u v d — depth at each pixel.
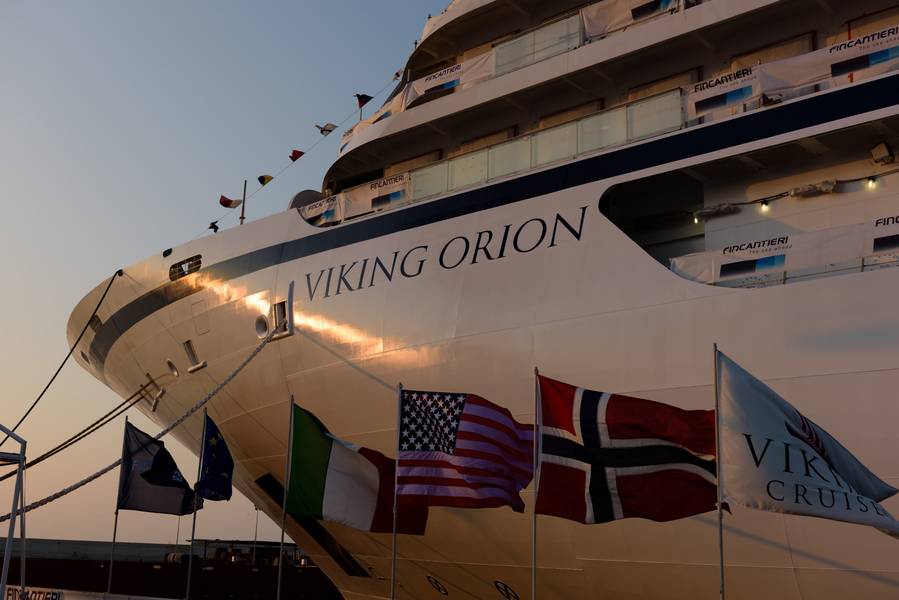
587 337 13.09
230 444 18.19
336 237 16.47
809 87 12.98
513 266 14.16
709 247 13.86
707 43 14.78
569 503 11.55
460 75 17.36
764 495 10.26
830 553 11.12
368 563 16.62
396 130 17.56
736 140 13.03
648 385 12.46
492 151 15.40
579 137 14.55
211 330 17.91
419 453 12.63
